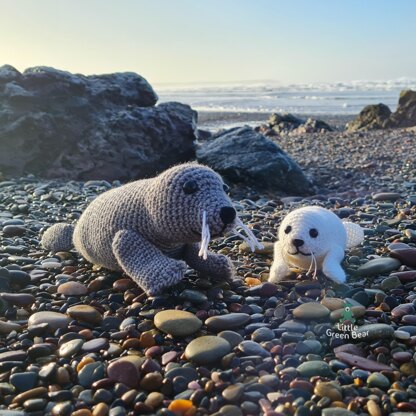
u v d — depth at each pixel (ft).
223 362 1.54
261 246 1.98
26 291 2.14
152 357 1.60
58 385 1.48
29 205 3.77
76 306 1.90
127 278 2.20
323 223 2.15
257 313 1.90
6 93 5.03
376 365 1.53
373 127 12.44
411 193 4.50
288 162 5.26
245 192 5.03
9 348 1.69
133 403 1.38
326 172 6.22
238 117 20.76
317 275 2.25
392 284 2.15
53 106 5.16
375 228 3.04
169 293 2.02
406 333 1.68
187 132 5.77
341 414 1.29
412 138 8.61
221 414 1.31
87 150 5.17
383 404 1.34
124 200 2.09
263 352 1.60
